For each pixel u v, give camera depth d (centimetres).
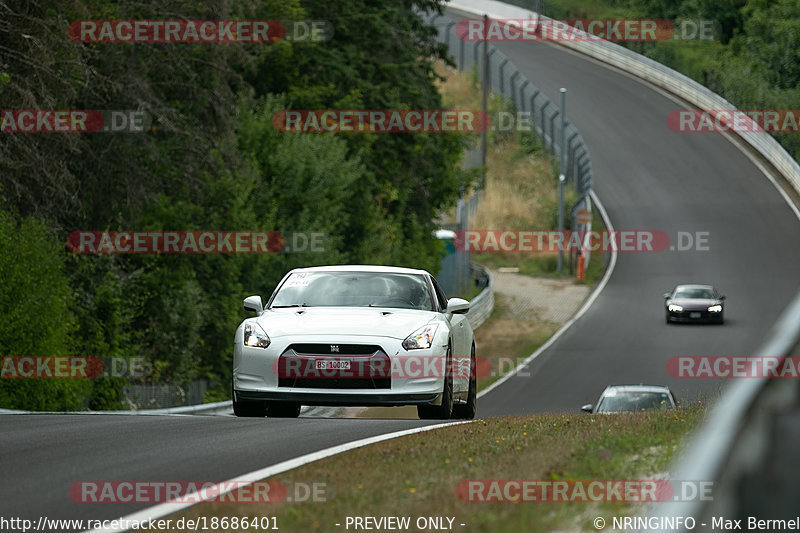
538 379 14700
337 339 5066
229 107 12950
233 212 12962
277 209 14875
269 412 6012
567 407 12556
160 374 12056
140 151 11750
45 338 8994
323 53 18112
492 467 3172
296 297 5588
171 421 4841
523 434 4091
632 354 16488
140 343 11938
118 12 11188
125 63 11494
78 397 9431
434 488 2844
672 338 17750
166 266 12288
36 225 9238
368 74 18812
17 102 9500
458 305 5584
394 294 5550
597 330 18625
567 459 3231
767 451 1462
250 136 15012
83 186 11338
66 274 11075
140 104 11219
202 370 12962
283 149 15188
